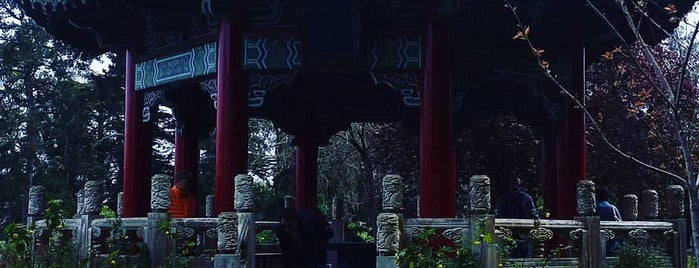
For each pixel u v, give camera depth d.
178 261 12.20
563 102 17.23
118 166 53.91
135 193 16.94
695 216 8.78
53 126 50.28
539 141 24.34
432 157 14.41
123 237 12.80
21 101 53.94
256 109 19.95
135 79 17.14
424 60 14.76
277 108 20.41
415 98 14.93
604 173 23.19
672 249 14.33
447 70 14.62
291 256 13.28
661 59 21.31
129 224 12.94
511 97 18.95
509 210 16.77
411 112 20.59
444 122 14.49
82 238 13.63
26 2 16.75
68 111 50.94
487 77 16.05
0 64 52.69
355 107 20.92
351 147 39.34
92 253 13.02
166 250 12.42
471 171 24.88
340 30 14.72
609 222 13.33
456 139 21.83
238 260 11.95
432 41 14.62
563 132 17.25
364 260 17.66
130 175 17.00
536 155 24.52
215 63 15.18
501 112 19.19
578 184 13.13
